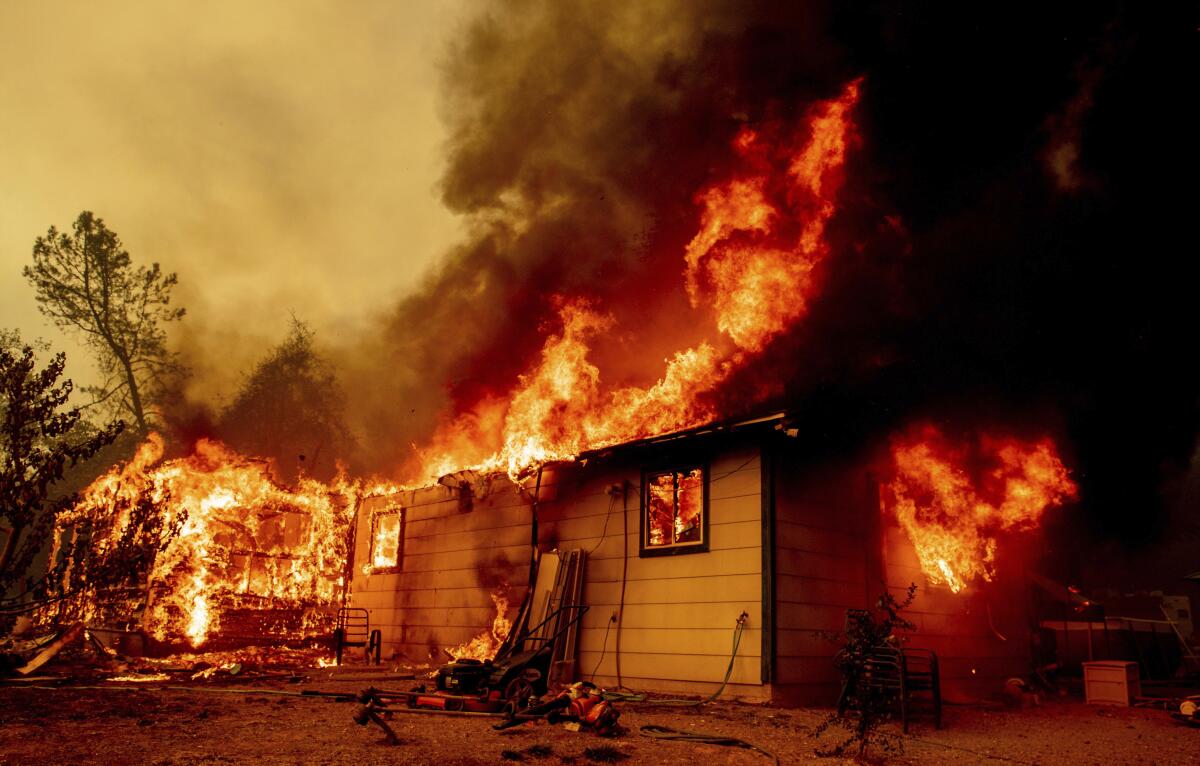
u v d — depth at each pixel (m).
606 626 13.28
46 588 12.01
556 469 15.16
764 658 10.91
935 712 9.17
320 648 20.17
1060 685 15.40
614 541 13.66
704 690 11.60
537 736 7.41
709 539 12.14
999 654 14.92
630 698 10.62
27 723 7.24
